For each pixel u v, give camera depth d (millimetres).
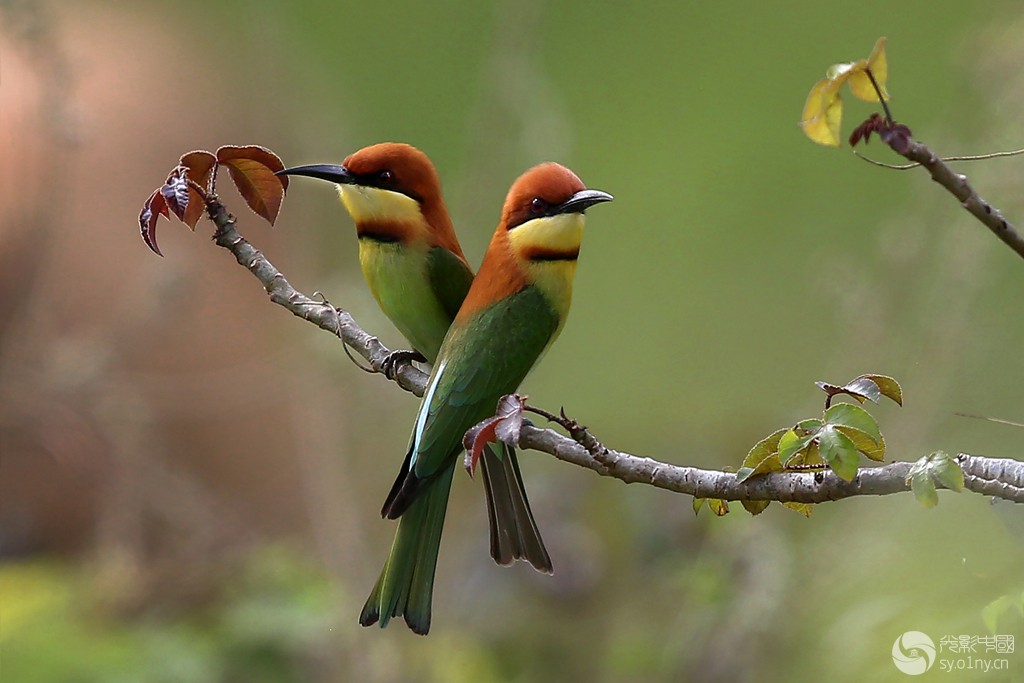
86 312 11469
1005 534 6508
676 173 16203
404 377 7105
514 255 6922
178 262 10984
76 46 11859
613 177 16516
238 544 10766
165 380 11391
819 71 16750
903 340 10133
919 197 10375
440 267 7566
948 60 14672
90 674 8930
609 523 10055
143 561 10438
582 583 9766
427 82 15508
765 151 16359
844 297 10500
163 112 12078
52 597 9586
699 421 12578
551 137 10977
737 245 15688
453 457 6465
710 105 16734
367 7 15789
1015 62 9812
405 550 6297
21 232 11250
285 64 12406
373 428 10625
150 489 10781
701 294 15344
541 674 9625
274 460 11602
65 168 11297
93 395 10859
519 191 6945
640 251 15953
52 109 9984
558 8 17188
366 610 6273
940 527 7375
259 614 9469
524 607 9852
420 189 7547
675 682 8797
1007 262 10297
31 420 10789
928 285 10172
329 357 10281
